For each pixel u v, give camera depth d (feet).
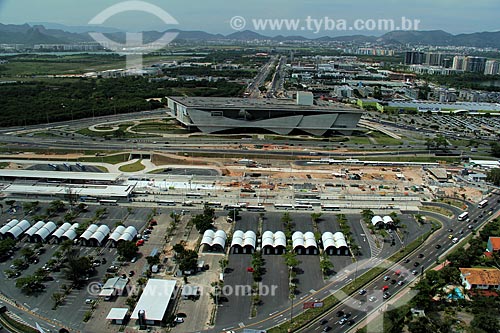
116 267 459.73
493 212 629.51
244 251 497.87
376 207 631.97
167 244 511.81
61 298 410.72
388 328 366.22
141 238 522.88
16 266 460.55
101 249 500.33
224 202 635.25
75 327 371.15
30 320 378.73
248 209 612.29
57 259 474.49
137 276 444.96
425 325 365.40
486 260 480.64
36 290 422.82
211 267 465.47
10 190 649.61
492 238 508.94
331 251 497.46
